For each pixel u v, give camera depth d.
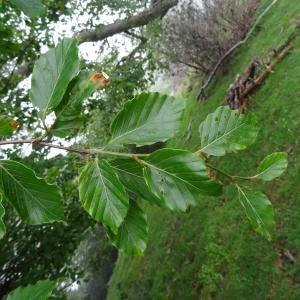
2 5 3.77
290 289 4.69
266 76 7.47
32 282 4.61
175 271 7.10
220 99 9.38
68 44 1.22
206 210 7.12
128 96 6.42
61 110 1.22
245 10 10.12
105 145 1.15
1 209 1.04
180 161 1.09
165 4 10.09
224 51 10.34
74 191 4.80
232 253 5.77
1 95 4.76
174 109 1.14
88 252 8.05
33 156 4.61
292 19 8.45
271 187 5.73
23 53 4.85
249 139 1.24
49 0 5.33
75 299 13.21
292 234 5.04
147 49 9.87
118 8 7.84
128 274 9.52
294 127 6.12
